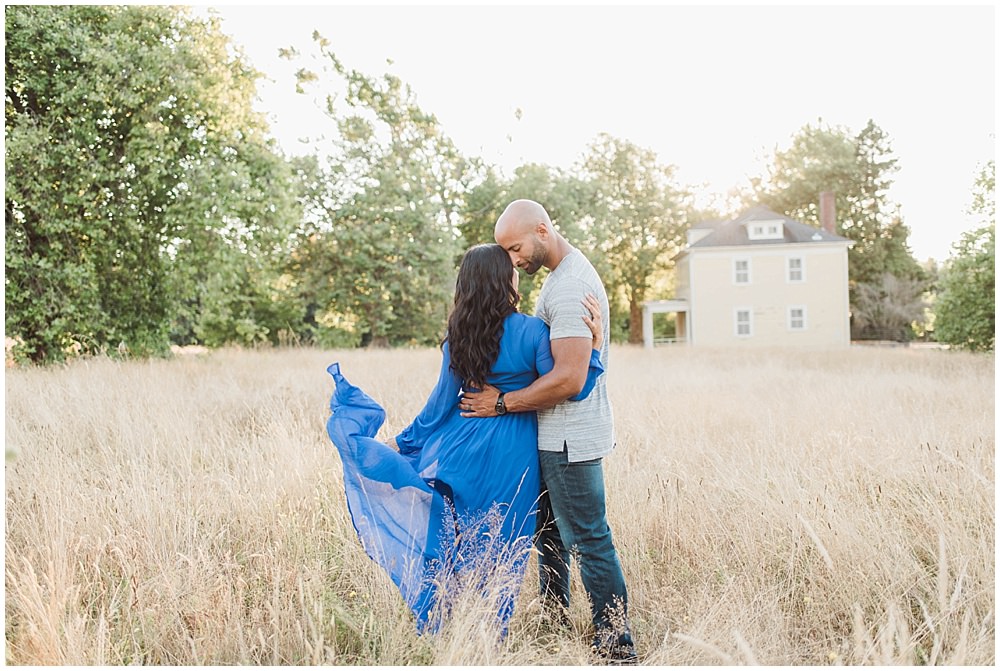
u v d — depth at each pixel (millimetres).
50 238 11258
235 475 3971
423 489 2709
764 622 2643
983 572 2787
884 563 2852
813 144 44500
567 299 2551
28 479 3873
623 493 3689
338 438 2764
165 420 5277
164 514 3318
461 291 2701
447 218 27734
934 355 15258
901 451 4125
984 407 6309
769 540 3154
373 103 24734
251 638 2553
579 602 2859
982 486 3465
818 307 29875
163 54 11648
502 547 2580
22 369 9070
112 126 11961
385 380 8219
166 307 13047
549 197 29266
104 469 4305
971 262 14719
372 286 24547
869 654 2391
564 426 2635
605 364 2742
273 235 13844
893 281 37312
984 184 14586
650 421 5512
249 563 3111
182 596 2746
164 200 12352
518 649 2539
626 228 39812
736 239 30344
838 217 42375
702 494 3646
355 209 24344
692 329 30125
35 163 10742
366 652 2557
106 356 10516
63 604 2525
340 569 3111
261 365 10797
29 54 11031
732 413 6035
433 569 2650
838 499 3395
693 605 2727
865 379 8805
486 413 2697
